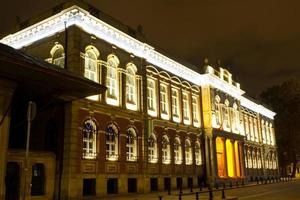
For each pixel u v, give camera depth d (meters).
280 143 69.25
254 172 53.62
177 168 34.12
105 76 26.16
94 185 23.59
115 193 25.47
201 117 40.41
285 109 69.56
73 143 22.22
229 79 47.56
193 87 39.88
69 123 22.50
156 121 31.94
